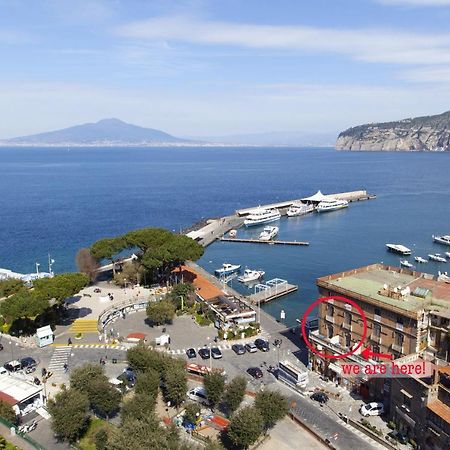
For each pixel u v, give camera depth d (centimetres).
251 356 9756
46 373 8894
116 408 7556
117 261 16788
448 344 7369
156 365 8256
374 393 7950
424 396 6562
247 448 6725
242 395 7494
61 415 6662
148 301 11962
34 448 6600
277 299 14125
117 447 5884
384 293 8325
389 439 6938
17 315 10031
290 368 8562
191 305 12331
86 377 7544
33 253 19750
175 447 5978
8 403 7275
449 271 17425
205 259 19300
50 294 10681
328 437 7075
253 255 19838
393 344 7869
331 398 8169
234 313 11306
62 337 10525
